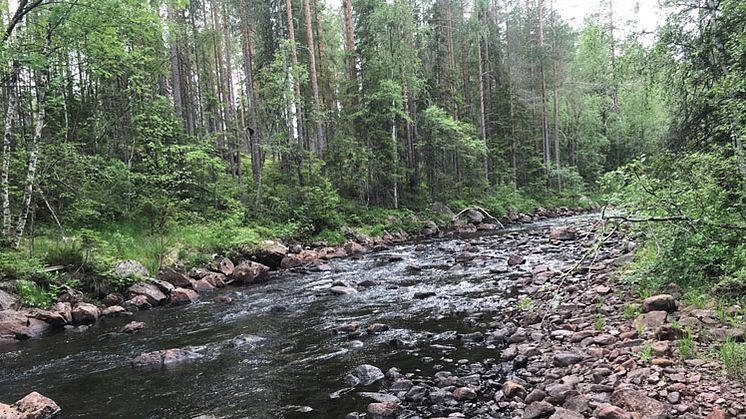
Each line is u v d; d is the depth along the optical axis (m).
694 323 6.49
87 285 13.20
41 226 16.25
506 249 19.06
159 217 19.05
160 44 24.08
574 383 5.60
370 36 31.84
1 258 12.66
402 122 34.00
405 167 31.89
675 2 11.50
